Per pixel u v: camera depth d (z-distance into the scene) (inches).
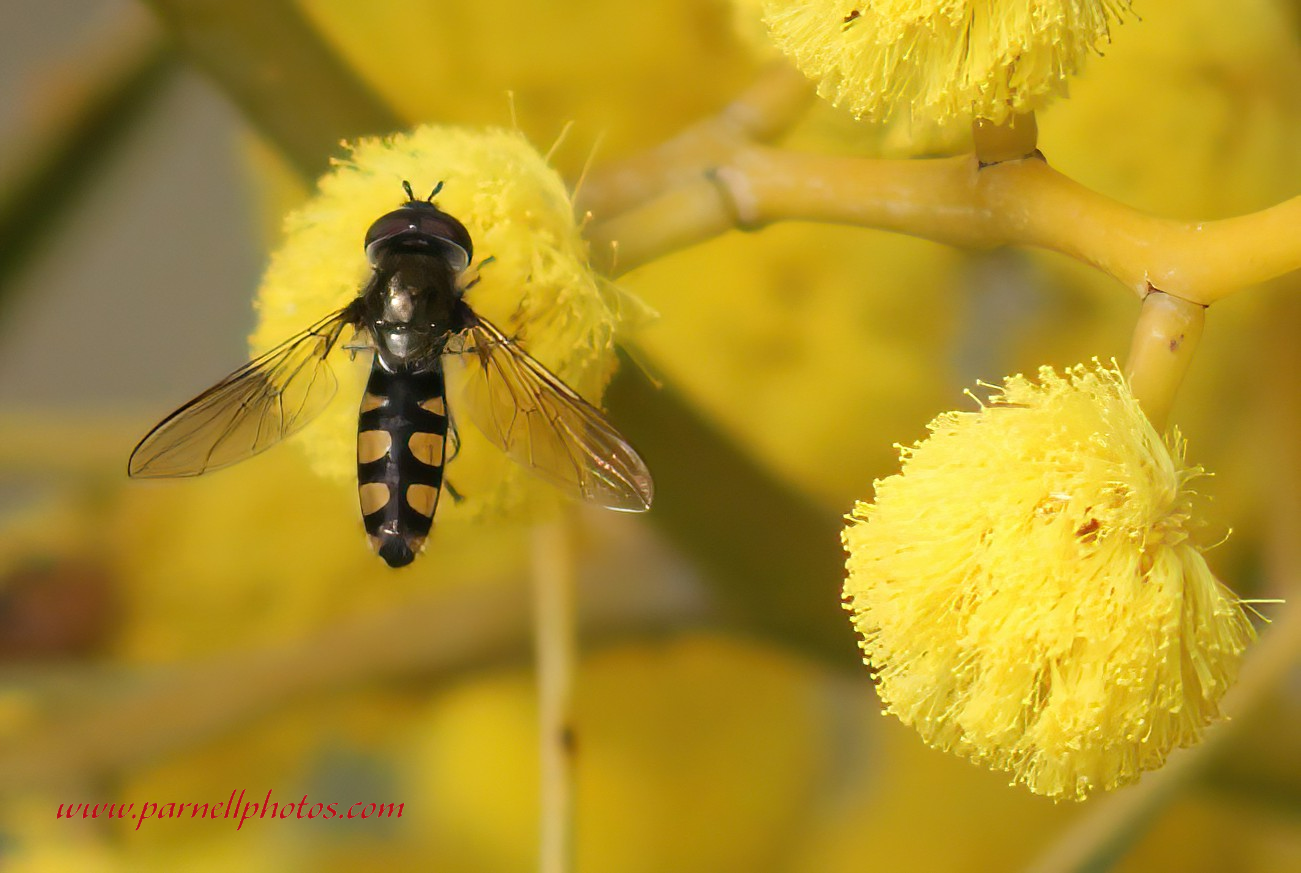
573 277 5.1
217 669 5.9
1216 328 6.0
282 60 5.3
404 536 5.3
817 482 6.1
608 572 5.7
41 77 5.7
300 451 5.5
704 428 5.3
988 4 4.9
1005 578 4.9
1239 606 5.0
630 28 6.0
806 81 5.2
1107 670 4.9
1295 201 4.9
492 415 5.2
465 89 6.1
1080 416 4.9
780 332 6.1
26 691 6.2
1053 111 5.9
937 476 5.0
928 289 6.1
